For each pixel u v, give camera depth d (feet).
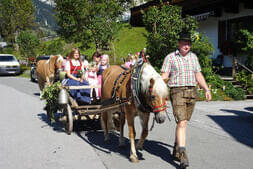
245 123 24.84
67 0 57.52
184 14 56.54
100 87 21.79
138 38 113.09
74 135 21.70
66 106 21.27
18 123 25.44
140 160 16.28
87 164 15.67
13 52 193.26
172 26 41.98
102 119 19.75
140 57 15.52
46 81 32.73
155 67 41.70
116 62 65.98
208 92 14.96
